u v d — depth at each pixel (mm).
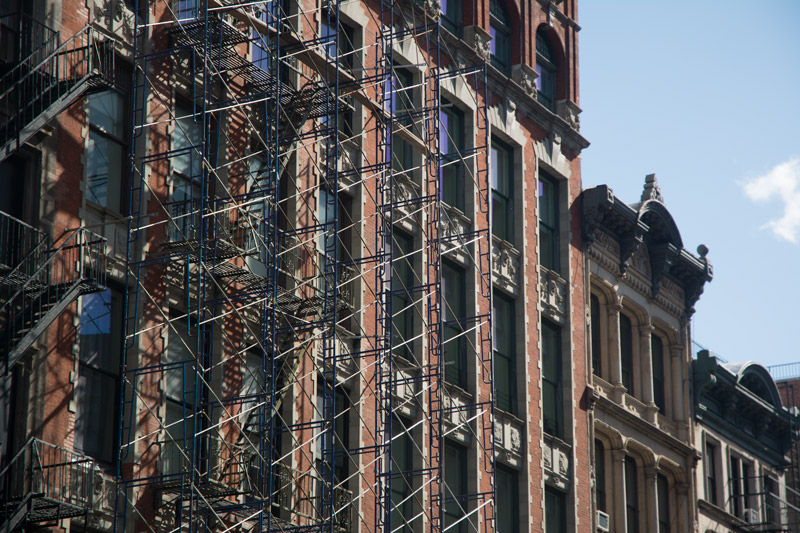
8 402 44812
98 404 48344
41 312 44219
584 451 73188
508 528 67125
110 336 49250
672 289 85125
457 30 70688
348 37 63562
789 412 96188
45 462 45250
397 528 56062
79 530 46500
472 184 68750
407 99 66375
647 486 79312
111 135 50594
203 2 55156
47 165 47125
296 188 56719
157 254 50844
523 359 69812
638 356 81312
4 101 45375
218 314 53094
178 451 50844
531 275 71688
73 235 46406
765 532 88125
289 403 54938
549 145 75562
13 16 46906
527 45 74812
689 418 84062
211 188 54188
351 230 60906
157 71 52312
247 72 54750
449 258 66562
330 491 53188
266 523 50688
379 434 58750
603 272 78250
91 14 49844
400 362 61844
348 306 56625
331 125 60656
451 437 64000
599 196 76500
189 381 51969
